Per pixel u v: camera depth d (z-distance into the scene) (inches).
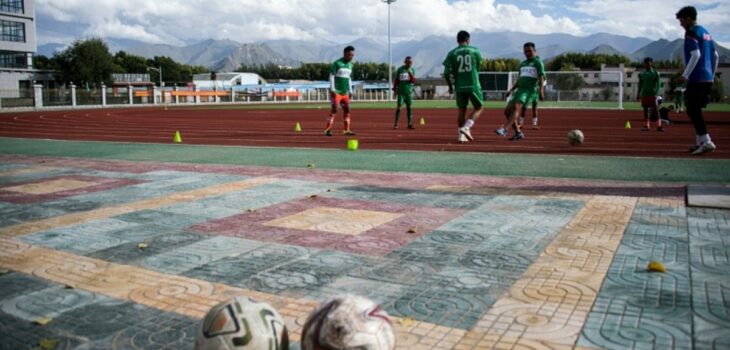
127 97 2106.3
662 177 278.7
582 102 1800.0
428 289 130.5
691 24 350.6
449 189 251.4
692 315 112.6
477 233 176.7
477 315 115.4
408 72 679.1
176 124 876.6
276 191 254.4
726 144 460.8
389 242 168.9
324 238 174.7
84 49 3080.7
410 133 619.8
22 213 217.6
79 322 115.7
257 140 543.5
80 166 354.0
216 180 288.0
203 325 85.5
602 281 132.6
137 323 114.9
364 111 1357.0
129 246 169.9
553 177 282.5
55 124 916.6
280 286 134.2
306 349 82.8
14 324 115.3
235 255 159.0
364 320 81.4
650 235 169.9
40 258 159.3
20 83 2450.8
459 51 472.1
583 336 104.5
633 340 102.3
